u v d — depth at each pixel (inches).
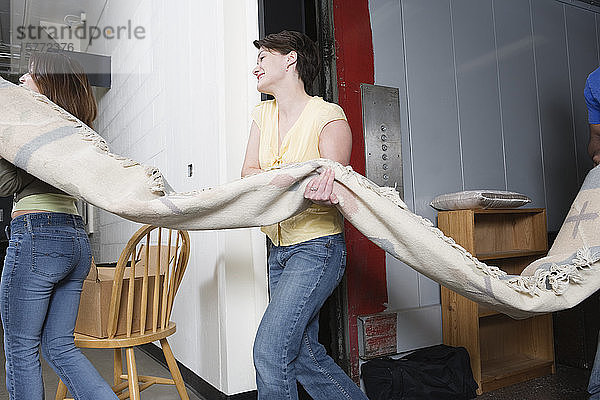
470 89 119.5
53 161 54.9
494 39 126.0
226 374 92.0
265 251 94.6
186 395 83.7
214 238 97.9
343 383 63.6
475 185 118.1
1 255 224.4
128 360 75.0
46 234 61.1
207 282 100.7
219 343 94.7
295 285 59.4
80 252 65.1
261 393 59.5
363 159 98.0
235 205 56.3
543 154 134.0
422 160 108.9
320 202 57.6
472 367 98.0
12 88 58.5
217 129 97.0
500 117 125.0
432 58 112.5
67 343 64.1
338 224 63.7
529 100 132.3
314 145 62.8
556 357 120.7
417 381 87.7
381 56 103.3
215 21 99.3
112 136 182.5
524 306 57.5
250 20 98.2
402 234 57.0
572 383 103.4
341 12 98.2
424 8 112.1
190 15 111.0
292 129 63.7
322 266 60.5
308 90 68.3
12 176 59.7
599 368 70.9
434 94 112.3
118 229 169.8
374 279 98.9
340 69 97.0
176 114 119.0
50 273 61.2
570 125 141.4
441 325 105.3
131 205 53.7
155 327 79.3
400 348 98.4
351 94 97.9
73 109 65.2
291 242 62.1
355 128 97.5
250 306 95.6
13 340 60.6
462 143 116.6
